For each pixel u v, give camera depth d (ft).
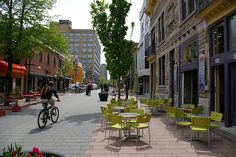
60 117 44.14
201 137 27.96
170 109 32.60
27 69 95.20
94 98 104.06
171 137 27.94
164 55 67.72
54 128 33.35
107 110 30.35
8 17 61.05
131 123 27.43
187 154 21.36
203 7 35.04
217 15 32.35
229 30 30.40
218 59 32.22
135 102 43.14
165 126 35.06
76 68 242.37
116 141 25.96
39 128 33.24
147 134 29.60
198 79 38.68
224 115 30.32
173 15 55.36
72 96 120.78
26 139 26.86
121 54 54.24
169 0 59.36
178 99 50.52
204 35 36.63
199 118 23.89
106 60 60.54
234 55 28.22
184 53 47.03
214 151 22.30
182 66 48.32
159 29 74.84
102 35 53.31
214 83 34.22
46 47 69.36
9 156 11.74
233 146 24.02
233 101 29.60
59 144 24.68
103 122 38.32
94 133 30.04
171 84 59.62
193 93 44.52
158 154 21.35
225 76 30.17
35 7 62.75
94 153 21.61
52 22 68.95
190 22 42.91
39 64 111.14
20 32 62.39
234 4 28.32
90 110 56.03
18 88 84.17
